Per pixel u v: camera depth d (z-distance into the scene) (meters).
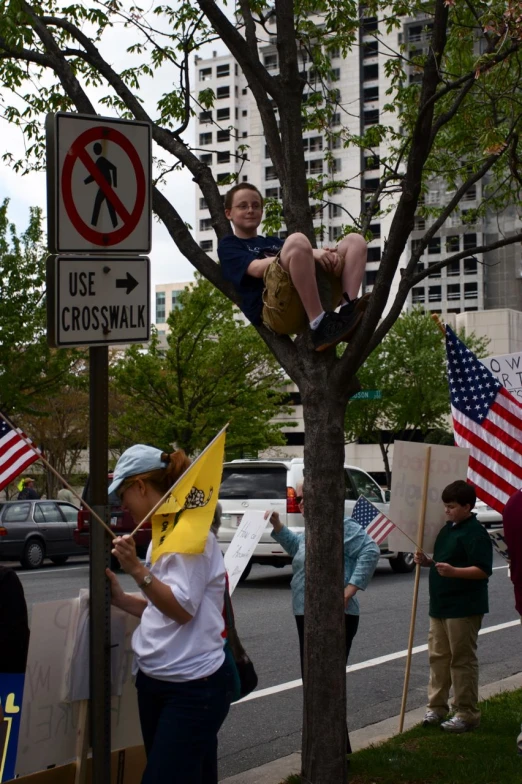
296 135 5.10
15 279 21.84
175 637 3.35
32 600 12.92
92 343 3.73
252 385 28.36
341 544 4.76
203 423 26.81
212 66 101.19
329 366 4.79
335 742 4.66
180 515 3.42
